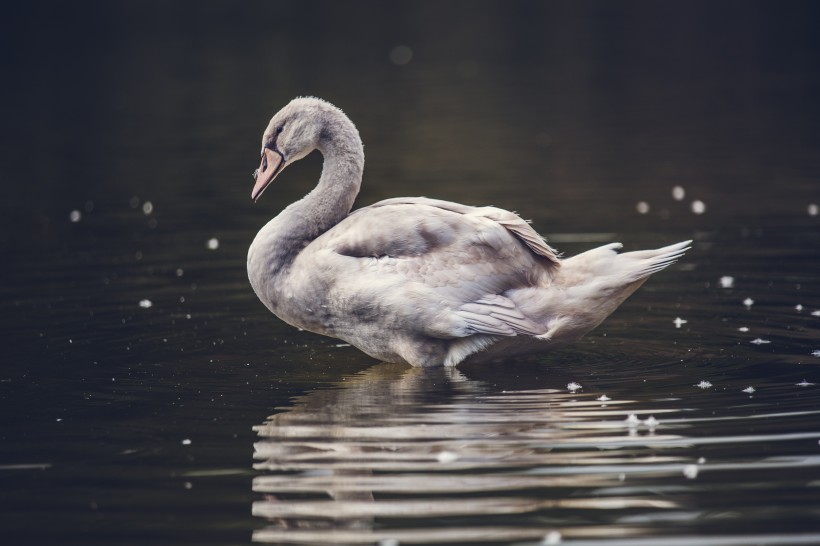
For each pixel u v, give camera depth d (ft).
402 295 34.99
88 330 40.81
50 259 52.70
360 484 26.14
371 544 23.18
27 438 29.73
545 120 89.35
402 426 30.09
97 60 121.90
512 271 35.73
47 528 24.35
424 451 28.12
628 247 51.78
